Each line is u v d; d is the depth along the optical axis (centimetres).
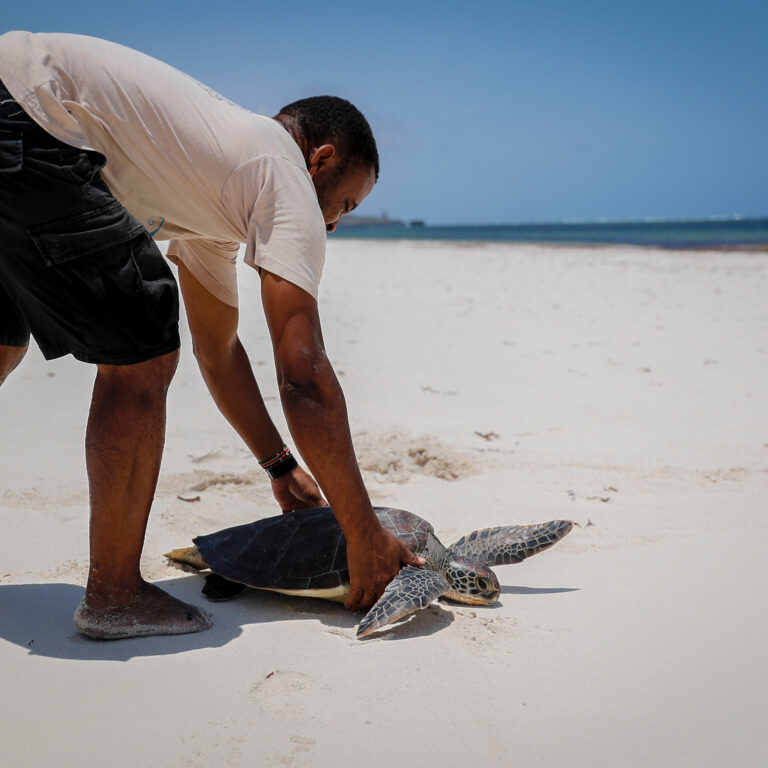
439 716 179
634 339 830
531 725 176
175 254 263
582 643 217
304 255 204
